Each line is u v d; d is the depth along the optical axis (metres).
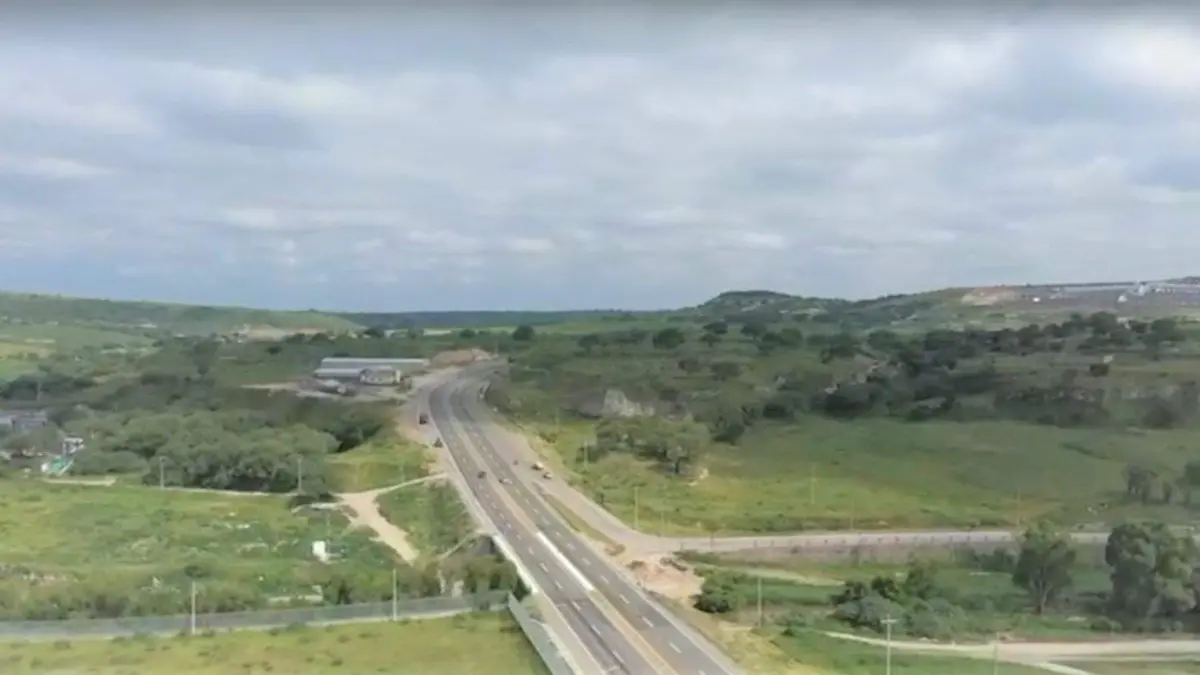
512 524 48.31
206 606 33.50
